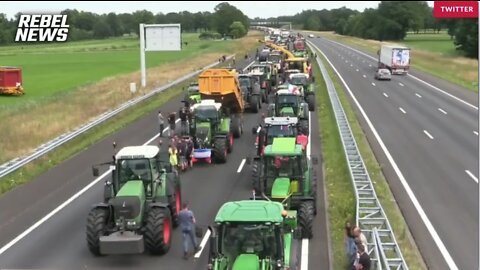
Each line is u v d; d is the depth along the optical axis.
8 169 25.58
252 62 91.44
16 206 22.33
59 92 57.00
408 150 31.62
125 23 183.00
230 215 12.91
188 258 17.30
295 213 17.44
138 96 51.88
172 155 26.19
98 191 24.22
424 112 45.31
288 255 13.88
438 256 17.22
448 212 21.17
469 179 25.62
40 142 33.31
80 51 120.00
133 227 16.88
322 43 156.88
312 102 43.94
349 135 32.69
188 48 134.88
